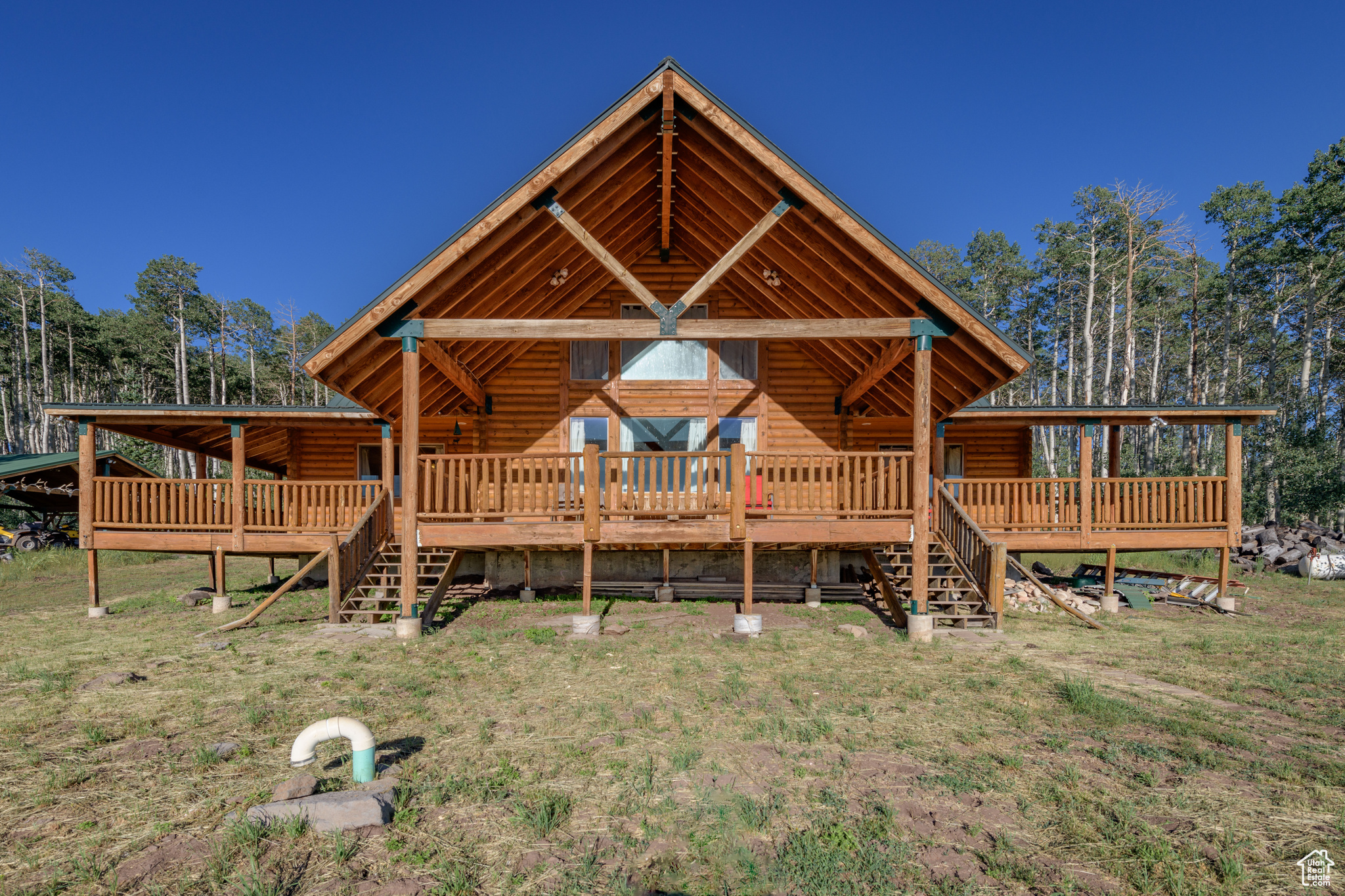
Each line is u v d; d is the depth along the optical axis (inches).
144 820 154.3
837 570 517.7
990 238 1968.5
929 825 150.8
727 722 218.1
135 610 470.0
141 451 1403.8
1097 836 146.6
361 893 125.1
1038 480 473.1
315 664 295.6
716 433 531.2
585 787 169.9
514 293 415.5
